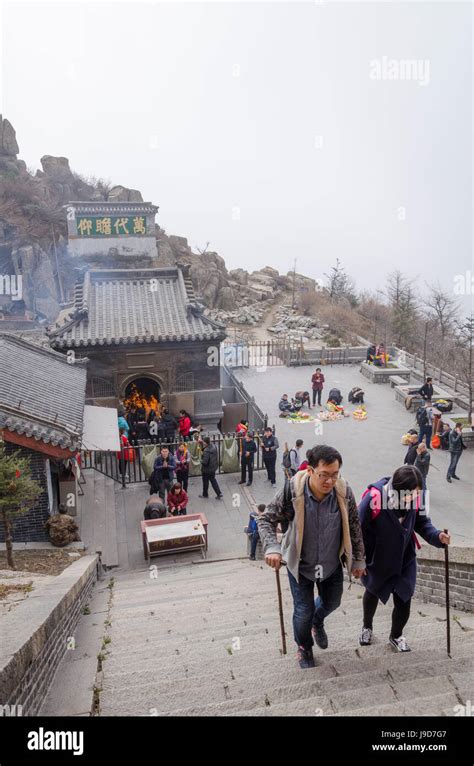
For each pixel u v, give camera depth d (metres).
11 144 56.53
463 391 28.52
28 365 17.88
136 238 43.50
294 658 5.49
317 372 26.95
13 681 4.23
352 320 49.47
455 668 4.93
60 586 7.75
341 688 4.73
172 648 6.60
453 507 17.09
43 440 12.88
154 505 15.50
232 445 20.11
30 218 51.91
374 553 5.19
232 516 17.14
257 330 49.88
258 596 9.45
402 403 27.73
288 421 25.39
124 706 4.85
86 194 60.66
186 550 14.53
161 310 25.28
